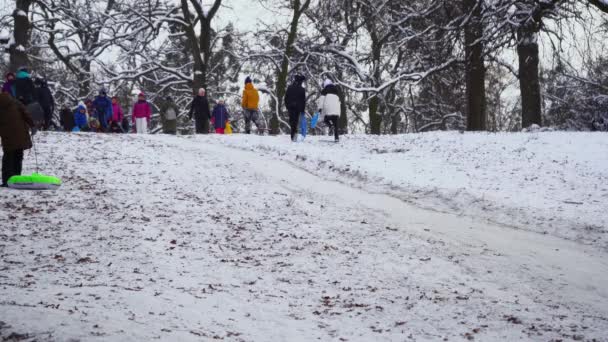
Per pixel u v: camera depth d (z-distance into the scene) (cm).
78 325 480
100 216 1038
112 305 575
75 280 700
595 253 923
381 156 1702
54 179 1188
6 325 465
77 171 1372
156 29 3388
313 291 727
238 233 992
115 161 1521
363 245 948
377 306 674
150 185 1295
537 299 730
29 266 762
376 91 3148
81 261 799
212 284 731
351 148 1859
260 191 1299
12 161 1205
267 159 1689
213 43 3762
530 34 2355
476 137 1956
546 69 2467
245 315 612
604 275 825
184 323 545
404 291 743
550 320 652
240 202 1202
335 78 3378
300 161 1653
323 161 1603
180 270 784
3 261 778
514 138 1864
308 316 627
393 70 3450
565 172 1404
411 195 1295
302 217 1112
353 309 663
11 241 874
